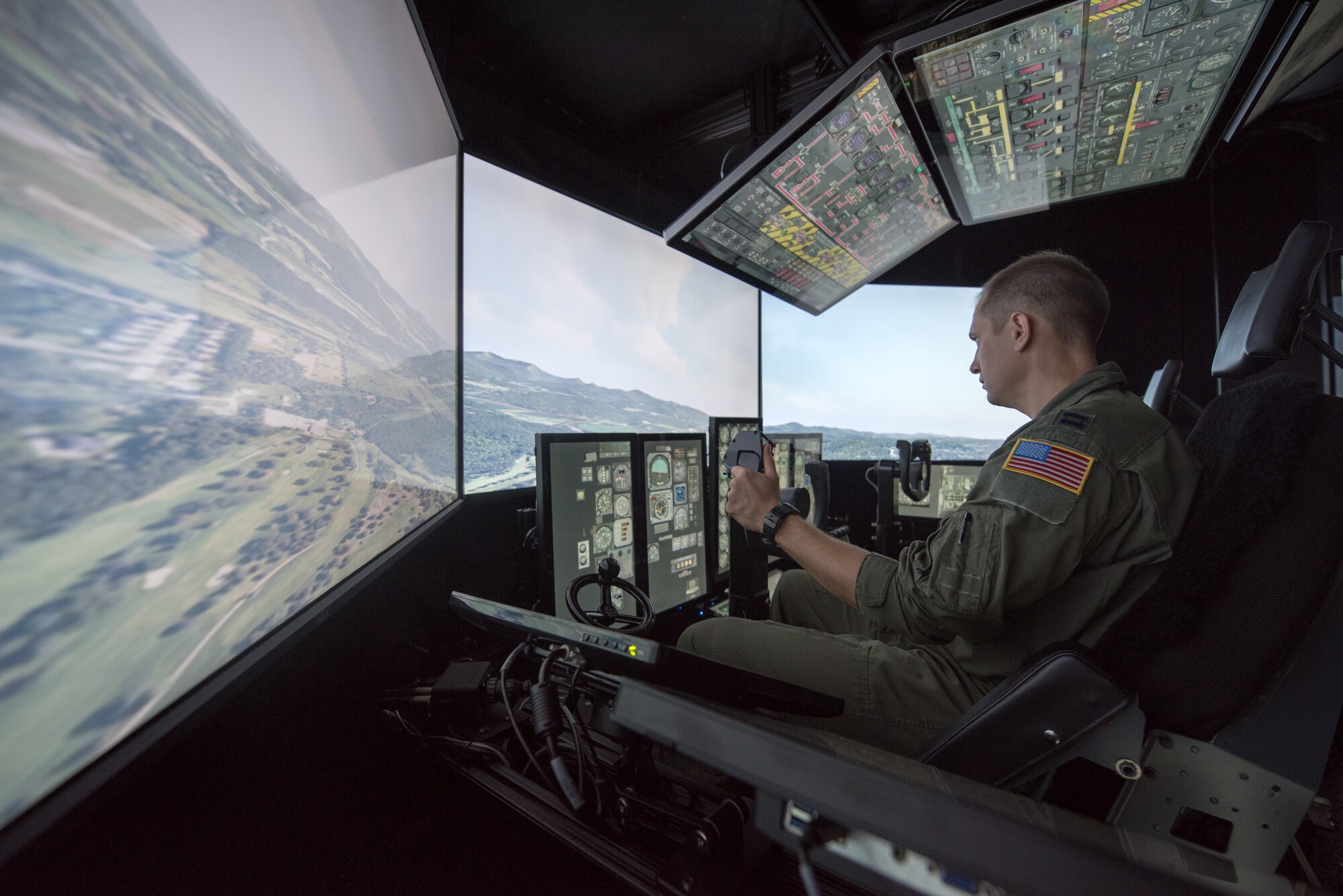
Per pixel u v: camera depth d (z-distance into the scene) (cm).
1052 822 39
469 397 204
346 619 92
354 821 93
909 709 95
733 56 271
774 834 44
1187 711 67
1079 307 99
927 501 301
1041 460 83
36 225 27
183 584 42
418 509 115
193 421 41
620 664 64
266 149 54
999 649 90
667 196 370
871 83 124
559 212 253
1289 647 65
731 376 378
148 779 56
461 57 254
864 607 96
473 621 90
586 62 273
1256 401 77
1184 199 392
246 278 49
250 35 51
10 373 26
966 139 146
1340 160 328
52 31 28
